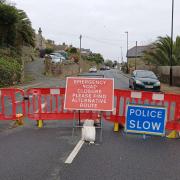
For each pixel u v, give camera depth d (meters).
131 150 7.77
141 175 6.08
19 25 46.22
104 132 9.71
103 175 6.04
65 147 7.95
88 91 9.49
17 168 6.39
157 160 7.03
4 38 42.91
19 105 14.95
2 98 10.61
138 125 9.11
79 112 10.18
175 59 42.59
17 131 9.74
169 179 5.91
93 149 7.80
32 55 65.31
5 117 10.66
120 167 6.51
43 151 7.59
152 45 54.84
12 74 30.92
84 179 5.82
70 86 9.56
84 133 8.56
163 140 8.88
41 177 5.91
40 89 10.38
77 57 93.19
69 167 6.48
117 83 36.97
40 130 9.88
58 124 10.76
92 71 87.81
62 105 10.59
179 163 6.86
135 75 27.11
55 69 53.75
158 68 44.69
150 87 25.53
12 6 43.56
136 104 9.10
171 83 32.66
